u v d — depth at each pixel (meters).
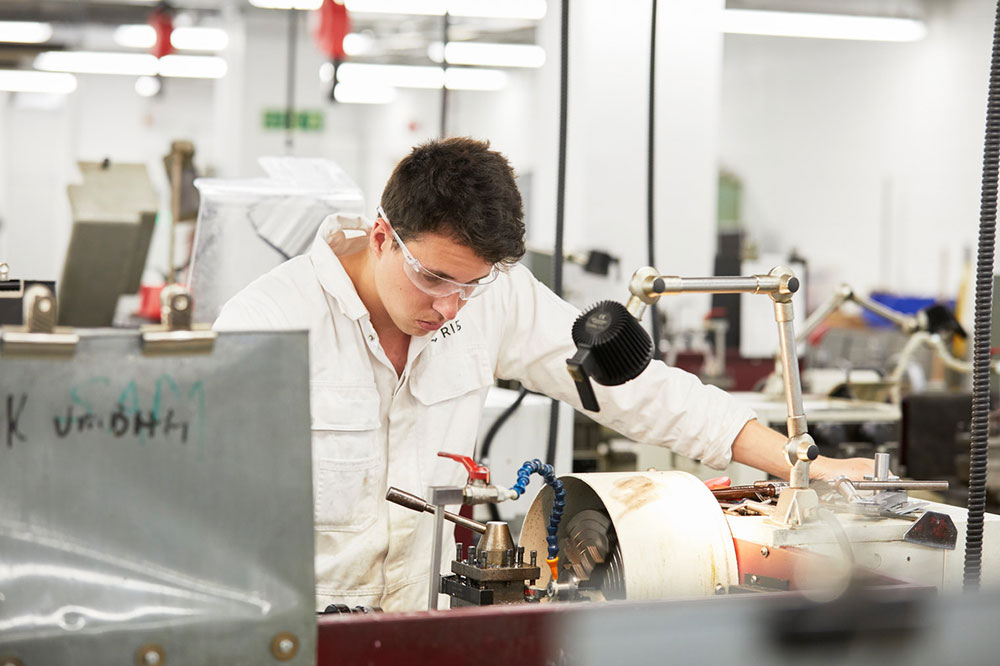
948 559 1.39
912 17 7.39
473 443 1.76
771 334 4.93
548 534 1.32
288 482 0.90
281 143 9.75
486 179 1.39
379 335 1.66
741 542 1.30
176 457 0.87
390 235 1.45
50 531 0.84
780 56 8.70
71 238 3.24
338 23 6.24
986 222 1.41
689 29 5.43
